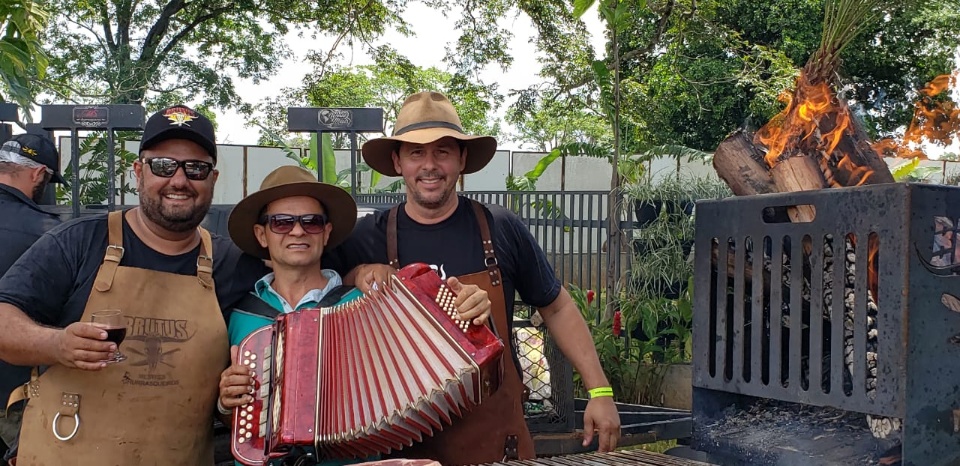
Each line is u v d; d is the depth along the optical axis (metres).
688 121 15.82
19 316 2.25
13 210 3.28
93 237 2.46
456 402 2.13
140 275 2.44
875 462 1.91
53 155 3.69
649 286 6.58
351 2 17.06
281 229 2.54
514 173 14.09
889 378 1.79
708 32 13.13
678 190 6.75
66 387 2.35
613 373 6.07
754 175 2.64
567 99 14.41
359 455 2.22
